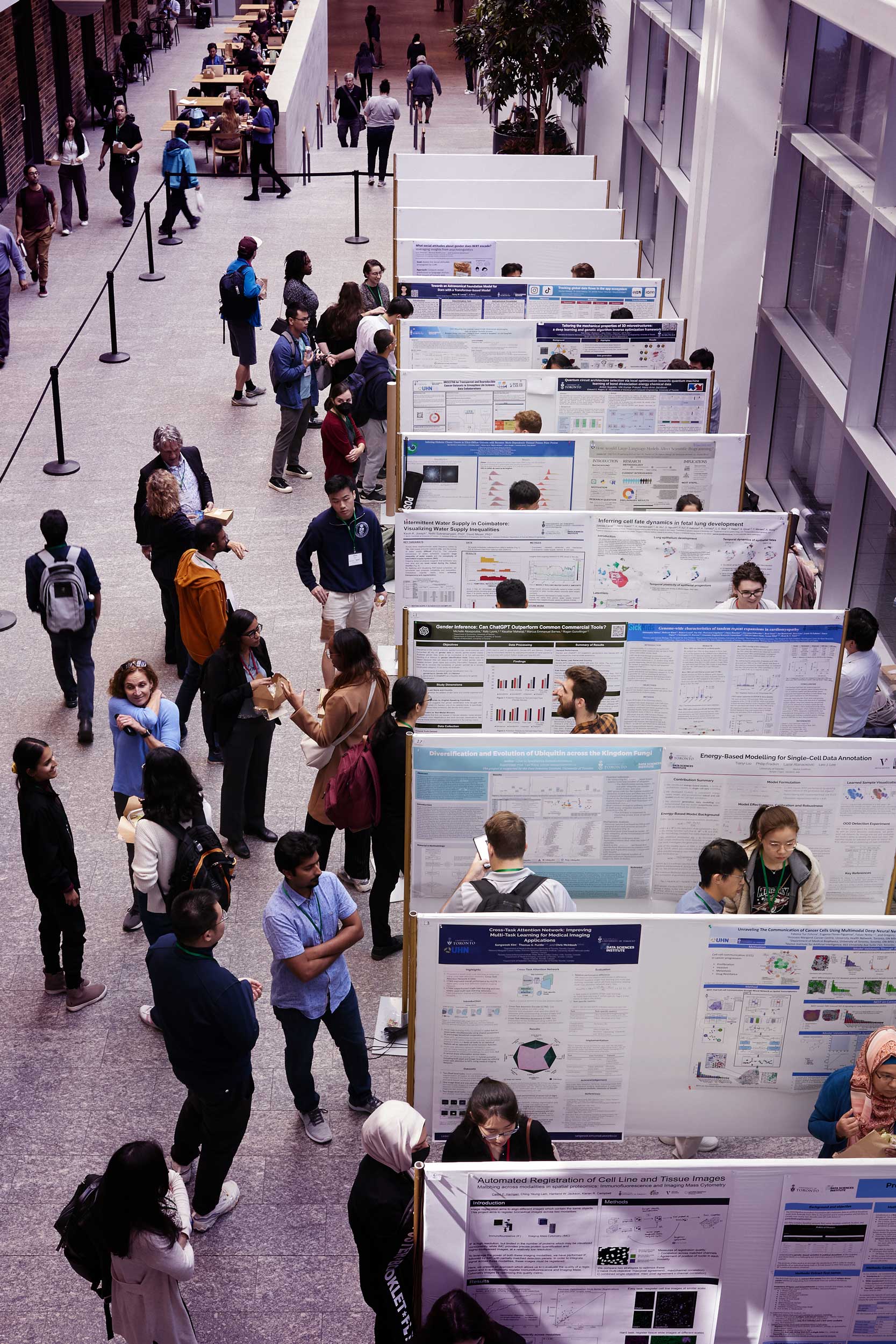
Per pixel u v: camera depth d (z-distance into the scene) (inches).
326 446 453.1
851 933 202.5
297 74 1003.3
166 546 382.0
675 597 346.6
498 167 690.8
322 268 754.2
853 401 386.9
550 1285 165.8
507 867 226.4
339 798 274.2
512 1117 183.2
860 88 406.0
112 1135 248.7
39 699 391.5
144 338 657.6
